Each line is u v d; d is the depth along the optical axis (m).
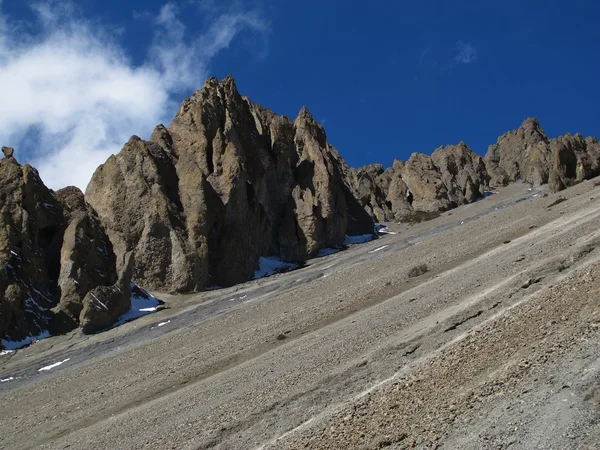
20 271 51.12
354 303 35.66
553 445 9.88
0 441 25.86
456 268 36.56
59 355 44.41
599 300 15.59
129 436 20.31
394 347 19.92
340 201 85.12
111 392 30.08
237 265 64.75
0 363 44.12
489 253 38.25
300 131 93.38
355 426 14.05
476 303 21.59
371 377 18.02
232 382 23.91
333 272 59.28
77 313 50.94
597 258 21.17
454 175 116.50
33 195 55.91
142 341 44.78
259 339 32.84
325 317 34.12
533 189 103.88
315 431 14.67
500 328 17.28
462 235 57.06
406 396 14.77
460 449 10.78
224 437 17.08
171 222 61.94
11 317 47.94
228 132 74.12
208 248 63.12
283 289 54.72
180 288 59.59
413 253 53.72
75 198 62.19
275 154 85.00
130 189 63.81
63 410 28.83
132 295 55.66
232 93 80.75
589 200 46.72
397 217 102.19
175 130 73.31
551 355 13.38
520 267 26.78
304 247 76.75
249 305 49.47
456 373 14.93
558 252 26.08
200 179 65.62
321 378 19.30
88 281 52.97
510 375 13.20
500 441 10.58
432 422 12.48
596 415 10.26
